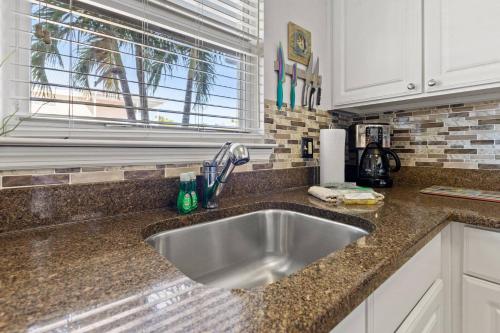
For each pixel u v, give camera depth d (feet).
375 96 4.24
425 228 2.18
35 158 2.05
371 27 4.25
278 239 3.22
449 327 2.85
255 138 3.76
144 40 2.84
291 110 4.25
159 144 2.66
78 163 2.26
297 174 4.31
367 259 1.53
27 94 2.17
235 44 3.67
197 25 3.27
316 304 1.06
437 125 4.48
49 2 2.27
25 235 1.96
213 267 2.72
